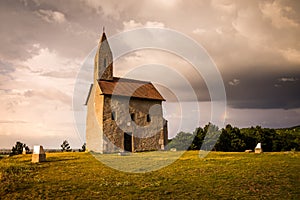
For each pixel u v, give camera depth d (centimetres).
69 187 1305
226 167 1736
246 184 1335
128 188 1287
